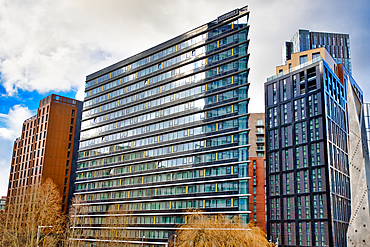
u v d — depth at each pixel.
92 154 111.56
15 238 81.19
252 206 135.00
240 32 84.62
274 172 111.25
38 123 137.88
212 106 84.69
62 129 134.12
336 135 107.12
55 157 130.00
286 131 111.19
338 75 124.62
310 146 103.00
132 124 101.88
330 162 99.12
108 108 111.25
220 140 81.38
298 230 99.50
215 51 87.44
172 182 86.88
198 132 85.56
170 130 91.19
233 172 77.19
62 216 111.56
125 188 96.38
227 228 56.75
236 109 81.06
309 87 108.38
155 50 101.25
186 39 94.38
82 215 96.44
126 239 86.50
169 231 82.62
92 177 108.69
